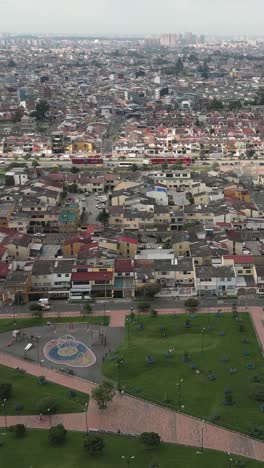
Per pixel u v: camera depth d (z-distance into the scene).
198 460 131.25
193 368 167.50
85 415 149.12
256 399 152.25
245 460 131.25
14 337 187.12
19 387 160.75
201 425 144.12
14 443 137.88
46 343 184.62
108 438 139.50
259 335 186.50
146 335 187.88
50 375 167.12
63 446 136.62
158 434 140.62
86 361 173.75
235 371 165.25
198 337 185.62
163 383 161.25
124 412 150.00
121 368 168.88
